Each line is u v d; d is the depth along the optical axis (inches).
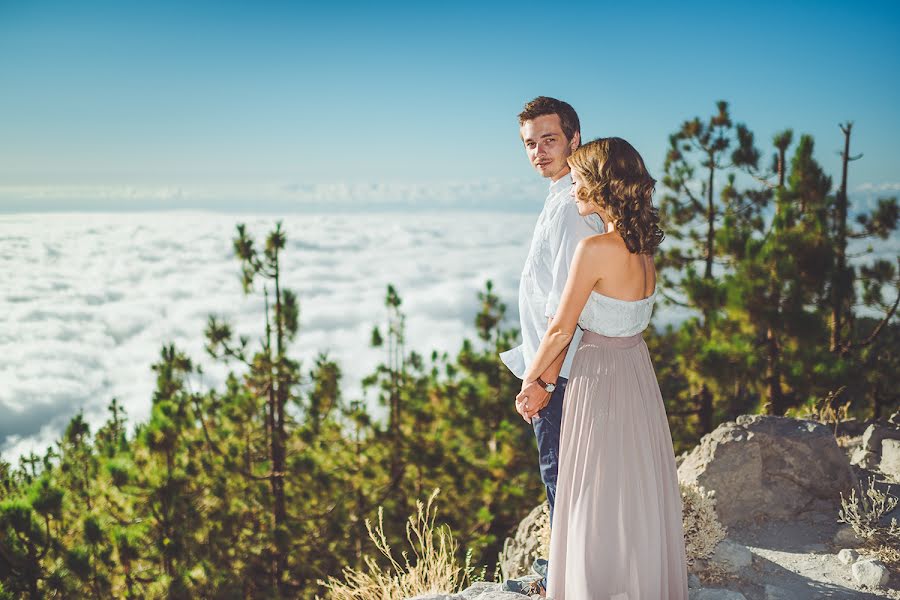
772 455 164.4
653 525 102.3
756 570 135.4
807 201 410.6
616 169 97.2
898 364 390.0
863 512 151.0
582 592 101.4
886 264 403.5
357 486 577.9
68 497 426.9
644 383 105.6
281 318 514.9
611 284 99.3
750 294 357.1
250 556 510.3
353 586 150.2
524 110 116.2
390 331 602.9
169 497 446.6
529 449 574.2
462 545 500.4
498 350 604.4
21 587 339.6
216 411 537.0
